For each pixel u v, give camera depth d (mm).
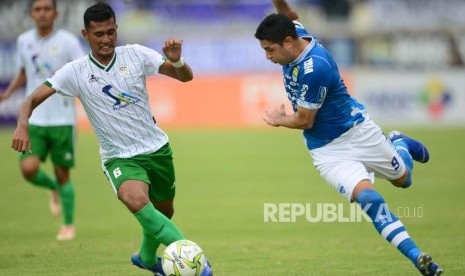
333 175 27641
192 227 43281
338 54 98875
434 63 98375
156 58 27500
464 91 91562
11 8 98750
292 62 26984
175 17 104250
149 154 27672
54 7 40781
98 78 27125
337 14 103312
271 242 38750
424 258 25000
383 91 91625
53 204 44312
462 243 37344
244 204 50562
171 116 95062
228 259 34469
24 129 26500
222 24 104312
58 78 27094
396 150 29422
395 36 98312
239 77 94312
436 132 85812
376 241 38812
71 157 40375
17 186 59500
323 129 27766
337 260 33875
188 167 67438
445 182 58156
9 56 91375
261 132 91062
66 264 33406
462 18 100375
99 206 50844
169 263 25625
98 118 27438
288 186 57375
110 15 26672
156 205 29234
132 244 38438
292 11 30453
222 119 94688
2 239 40188
